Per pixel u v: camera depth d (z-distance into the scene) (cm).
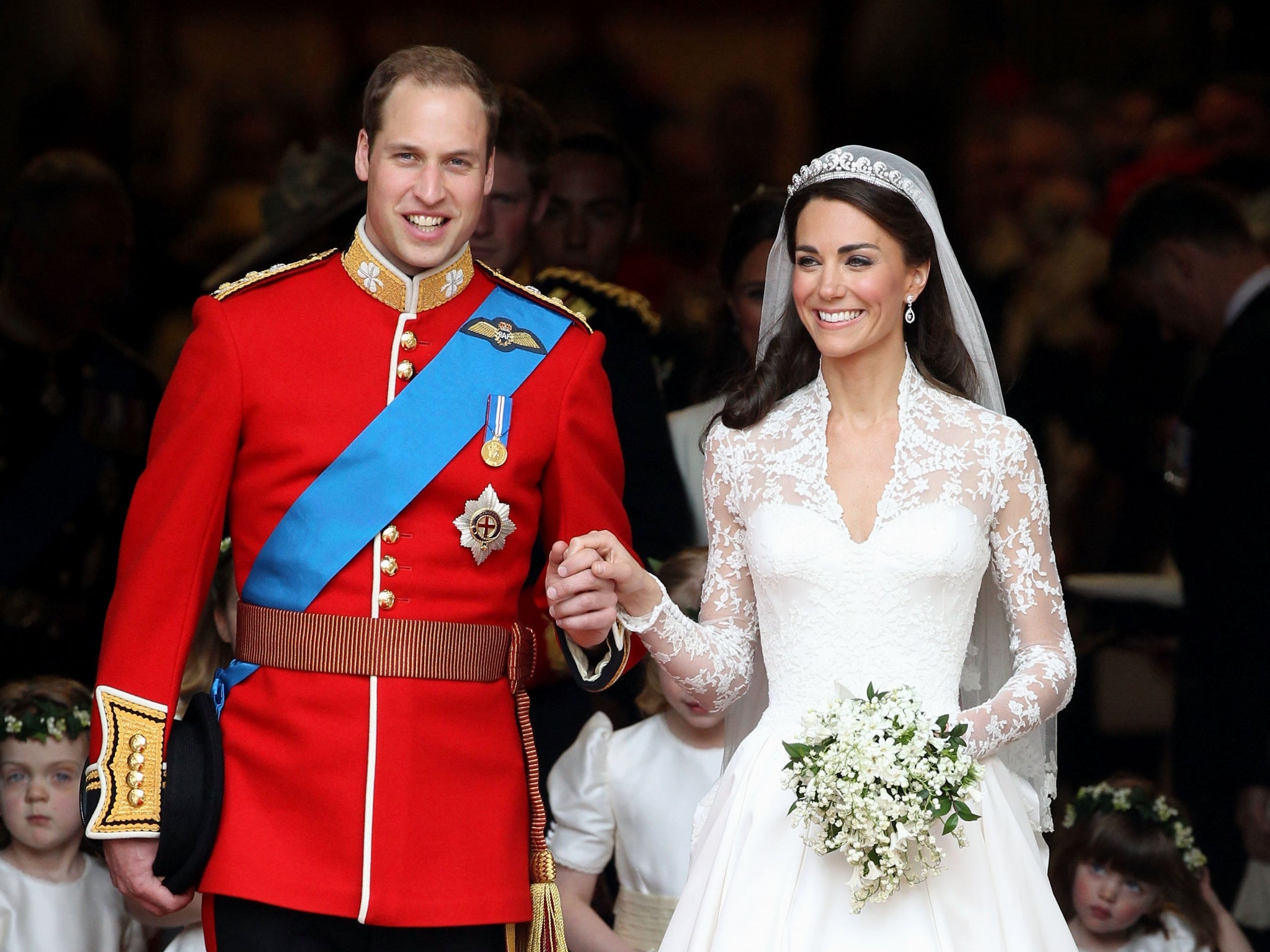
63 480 2481
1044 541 1494
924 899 1385
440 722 1404
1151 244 2678
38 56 3809
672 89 4059
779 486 1491
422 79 1429
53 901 1895
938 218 1498
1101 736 2823
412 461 1414
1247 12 3741
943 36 3981
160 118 3866
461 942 1401
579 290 2216
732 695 1515
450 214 1430
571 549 1402
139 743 1377
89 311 2514
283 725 1389
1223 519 2466
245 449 1426
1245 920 2397
